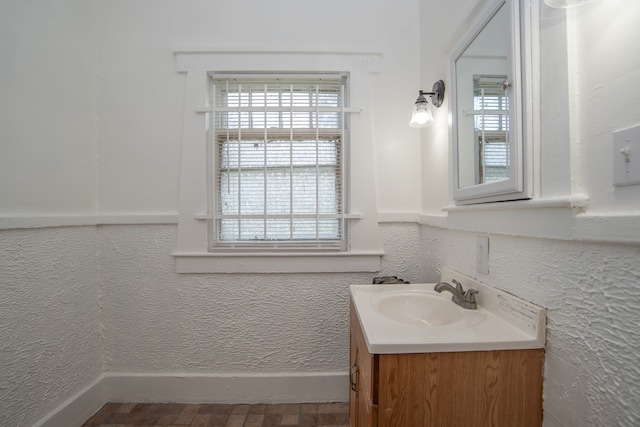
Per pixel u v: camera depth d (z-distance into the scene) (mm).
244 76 1429
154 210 1415
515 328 730
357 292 1070
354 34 1442
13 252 1011
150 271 1408
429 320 996
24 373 1047
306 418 1306
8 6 1007
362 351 812
